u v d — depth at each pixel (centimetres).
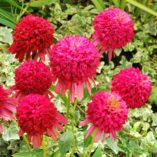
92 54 43
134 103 46
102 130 43
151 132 68
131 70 47
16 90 46
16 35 49
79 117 66
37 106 41
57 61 43
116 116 41
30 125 41
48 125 41
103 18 51
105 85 74
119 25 50
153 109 76
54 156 57
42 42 49
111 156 64
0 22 77
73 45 43
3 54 73
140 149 66
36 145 42
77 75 43
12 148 63
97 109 42
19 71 45
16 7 81
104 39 51
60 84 44
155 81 78
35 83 44
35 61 46
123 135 67
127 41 52
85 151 58
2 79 70
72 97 44
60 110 65
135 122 71
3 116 44
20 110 41
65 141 48
